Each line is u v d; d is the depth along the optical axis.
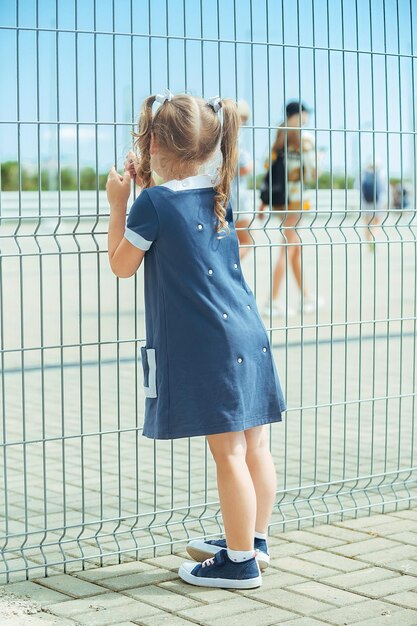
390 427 5.77
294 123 4.90
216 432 3.09
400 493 4.34
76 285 13.52
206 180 3.27
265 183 9.52
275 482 3.41
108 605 3.04
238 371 3.14
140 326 10.00
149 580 3.28
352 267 15.78
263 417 3.25
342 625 2.87
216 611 2.99
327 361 8.05
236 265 3.30
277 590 3.18
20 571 3.35
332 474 4.67
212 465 4.94
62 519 4.01
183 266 3.15
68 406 6.51
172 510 3.62
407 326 10.11
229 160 3.27
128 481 4.64
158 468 4.90
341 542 3.68
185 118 3.21
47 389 7.05
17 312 10.84
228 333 3.14
